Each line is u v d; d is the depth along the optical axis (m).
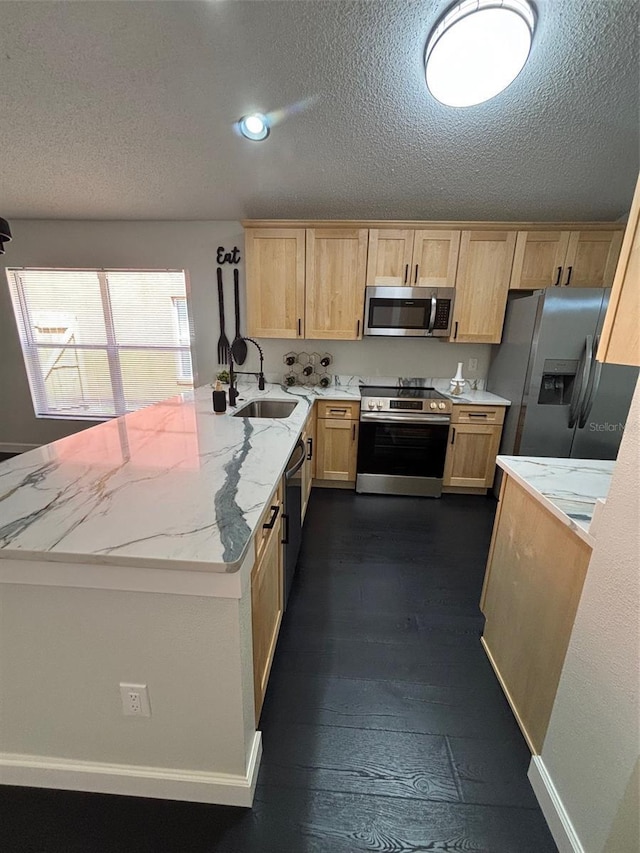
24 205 2.98
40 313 3.53
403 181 2.55
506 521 1.45
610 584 0.84
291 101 1.92
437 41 1.45
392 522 2.70
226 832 1.00
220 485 1.14
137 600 0.89
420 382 3.48
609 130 2.03
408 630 1.71
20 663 0.96
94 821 1.02
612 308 0.83
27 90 1.86
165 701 0.97
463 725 1.30
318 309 2.98
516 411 2.82
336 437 3.11
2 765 1.07
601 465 1.43
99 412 3.79
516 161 2.32
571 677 0.96
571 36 1.54
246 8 1.47
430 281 2.87
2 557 0.81
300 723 1.29
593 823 0.87
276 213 3.01
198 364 3.53
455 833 1.01
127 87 1.84
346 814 1.04
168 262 3.31
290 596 1.91
